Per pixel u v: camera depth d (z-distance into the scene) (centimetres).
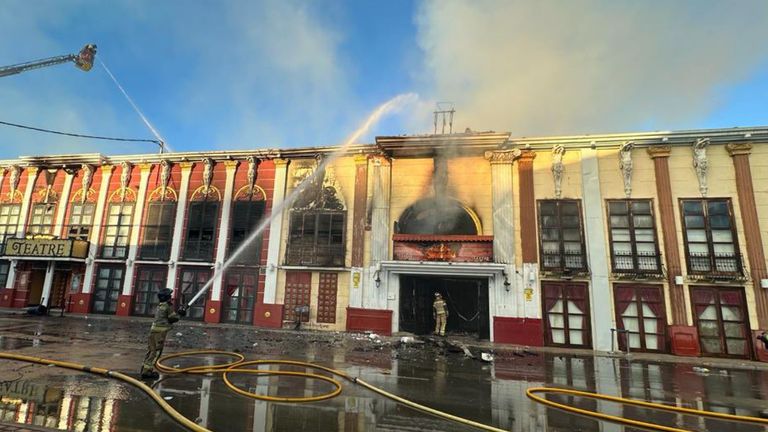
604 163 1709
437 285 2000
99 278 2155
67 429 526
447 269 1712
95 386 743
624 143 1675
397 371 989
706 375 1129
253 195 2061
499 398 768
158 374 835
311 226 1956
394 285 1786
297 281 1919
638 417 681
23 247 2156
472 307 1964
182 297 2038
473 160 1836
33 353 1030
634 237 1623
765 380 1069
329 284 1878
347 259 1877
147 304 2069
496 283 1688
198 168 2148
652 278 1564
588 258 1638
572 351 1505
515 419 641
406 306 1834
